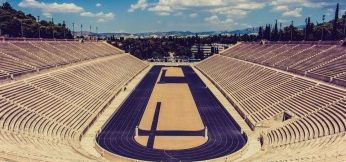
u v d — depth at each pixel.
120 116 76.62
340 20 164.50
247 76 109.06
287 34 187.25
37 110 62.12
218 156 53.53
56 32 189.25
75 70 103.38
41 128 56.19
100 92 93.12
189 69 175.50
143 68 173.00
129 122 71.81
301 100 69.12
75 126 63.06
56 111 65.94
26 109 60.47
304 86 75.44
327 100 63.03
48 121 60.12
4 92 62.78
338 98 61.50
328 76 76.38
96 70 117.06
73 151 48.25
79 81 93.12
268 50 140.38
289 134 56.84
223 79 121.75
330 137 49.00
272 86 86.50
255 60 131.38
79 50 145.50
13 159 36.06
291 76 86.75
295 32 181.25
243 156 53.38
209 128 67.94
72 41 162.50
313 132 53.62
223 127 68.56
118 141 59.97
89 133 63.50
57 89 78.06
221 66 149.88
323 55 96.88
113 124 70.19
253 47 164.00
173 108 84.69
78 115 69.12
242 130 64.88
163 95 101.62
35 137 51.22
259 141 59.62
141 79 135.75
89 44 174.50
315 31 168.38
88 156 46.19
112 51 185.75
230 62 149.25
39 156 39.22
